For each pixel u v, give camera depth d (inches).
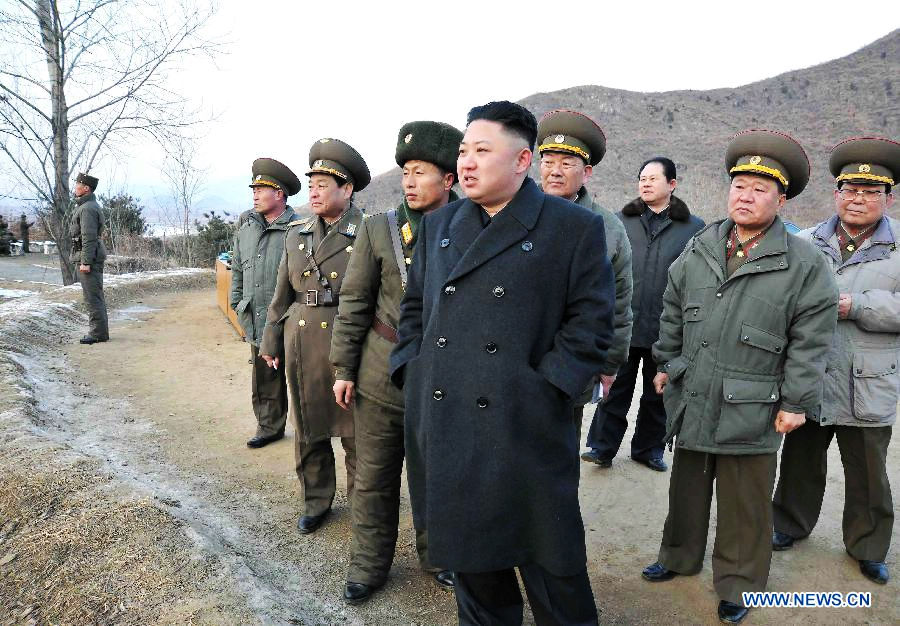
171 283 509.4
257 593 97.3
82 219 291.6
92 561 104.0
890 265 111.0
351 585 106.0
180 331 343.3
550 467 74.8
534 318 74.5
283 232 168.7
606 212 120.3
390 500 108.0
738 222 98.3
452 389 74.6
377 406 103.5
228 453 172.7
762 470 100.0
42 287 582.9
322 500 131.4
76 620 91.7
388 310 102.2
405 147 96.9
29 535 114.0
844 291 114.0
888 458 171.6
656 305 159.5
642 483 158.1
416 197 98.7
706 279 103.6
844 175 110.8
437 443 75.3
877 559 115.4
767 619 103.9
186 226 724.7
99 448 170.7
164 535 110.5
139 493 126.0
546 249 75.0
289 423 196.9
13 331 277.6
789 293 96.0
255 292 169.0
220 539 120.2
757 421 97.8
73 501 122.8
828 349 96.0
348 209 124.0
